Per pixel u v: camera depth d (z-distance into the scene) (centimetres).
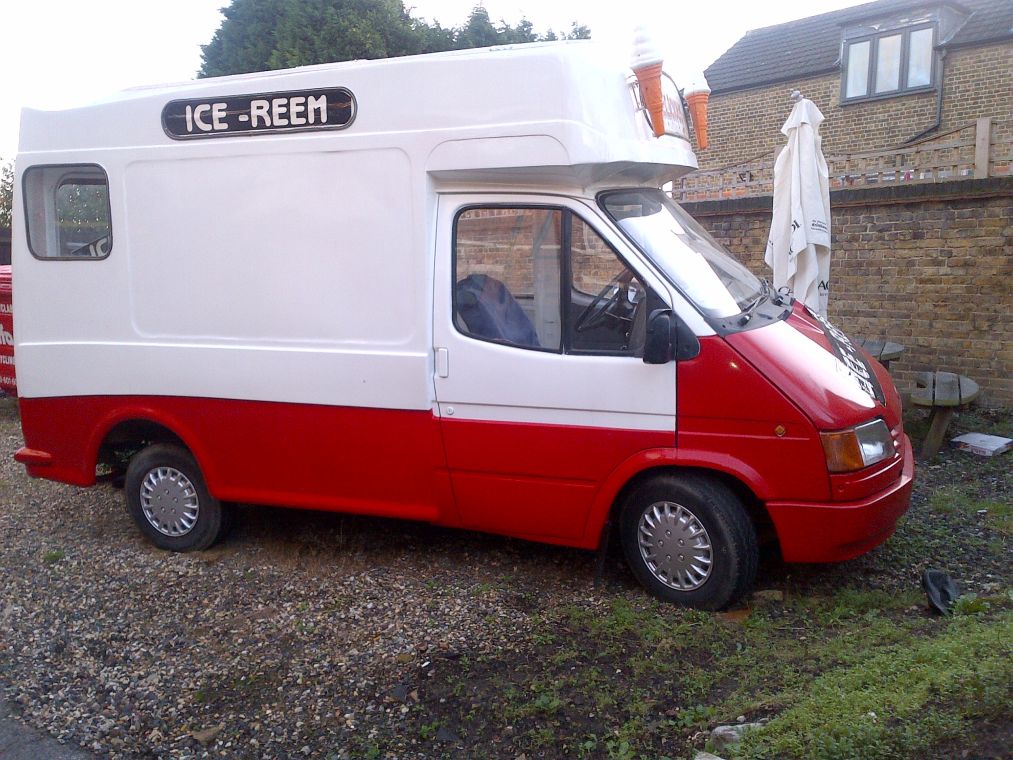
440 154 445
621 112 450
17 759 354
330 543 555
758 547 446
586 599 458
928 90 1588
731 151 1888
